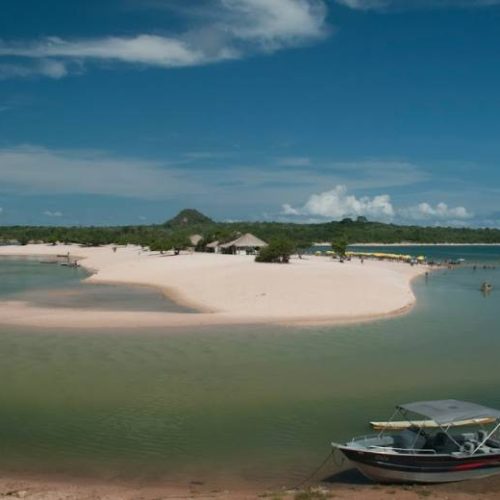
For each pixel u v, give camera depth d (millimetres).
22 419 26297
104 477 20500
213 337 43438
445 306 64250
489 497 18891
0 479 20141
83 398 29141
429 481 20156
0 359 36438
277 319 51000
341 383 32062
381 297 63500
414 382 32406
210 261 113688
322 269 83750
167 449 23031
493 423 24312
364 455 19875
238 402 28672
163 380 32250
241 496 18562
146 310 57594
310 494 18734
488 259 198750
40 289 79375
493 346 41875
